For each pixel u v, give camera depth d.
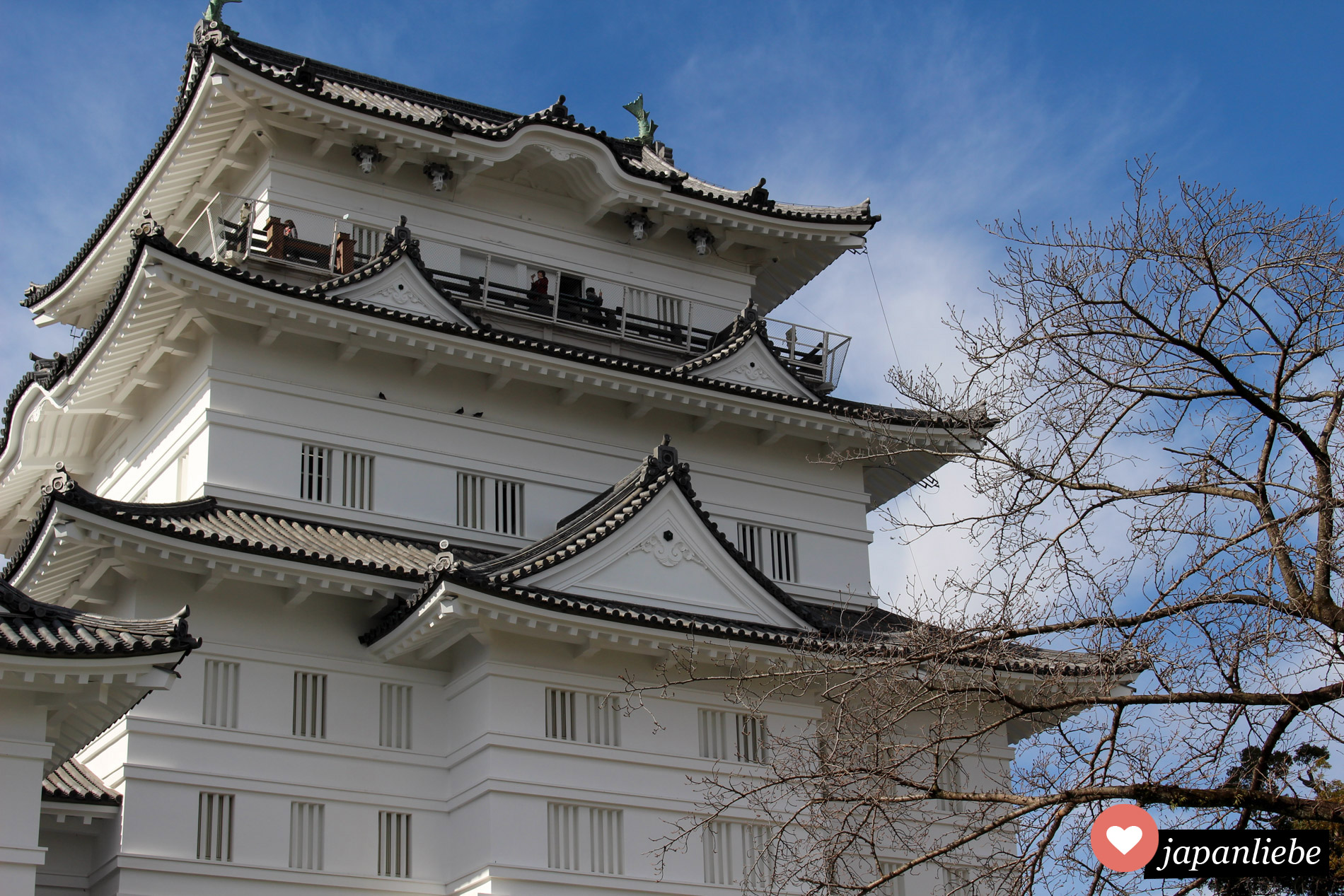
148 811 26.28
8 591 20.88
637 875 28.06
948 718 20.02
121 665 20.12
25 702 20.33
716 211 38.69
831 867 19.83
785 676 25.20
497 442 33.34
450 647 29.47
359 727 28.72
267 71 33.31
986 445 20.03
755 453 36.06
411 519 31.80
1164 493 18.05
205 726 27.34
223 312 30.78
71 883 26.45
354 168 35.94
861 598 35.97
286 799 27.52
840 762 20.52
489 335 32.19
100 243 38.56
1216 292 18.52
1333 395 18.05
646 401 34.28
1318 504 17.19
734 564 30.58
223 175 36.47
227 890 26.39
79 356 33.22
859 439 35.97
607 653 29.38
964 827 20.08
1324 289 18.12
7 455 37.34
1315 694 17.34
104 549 27.05
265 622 28.67
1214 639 17.52
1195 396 18.45
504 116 42.22
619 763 28.67
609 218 38.91
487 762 27.59
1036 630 18.78
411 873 28.02
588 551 29.11
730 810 29.12
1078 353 18.70
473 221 37.12
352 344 31.83
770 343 36.47
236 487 30.39
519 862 27.12
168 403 33.12
